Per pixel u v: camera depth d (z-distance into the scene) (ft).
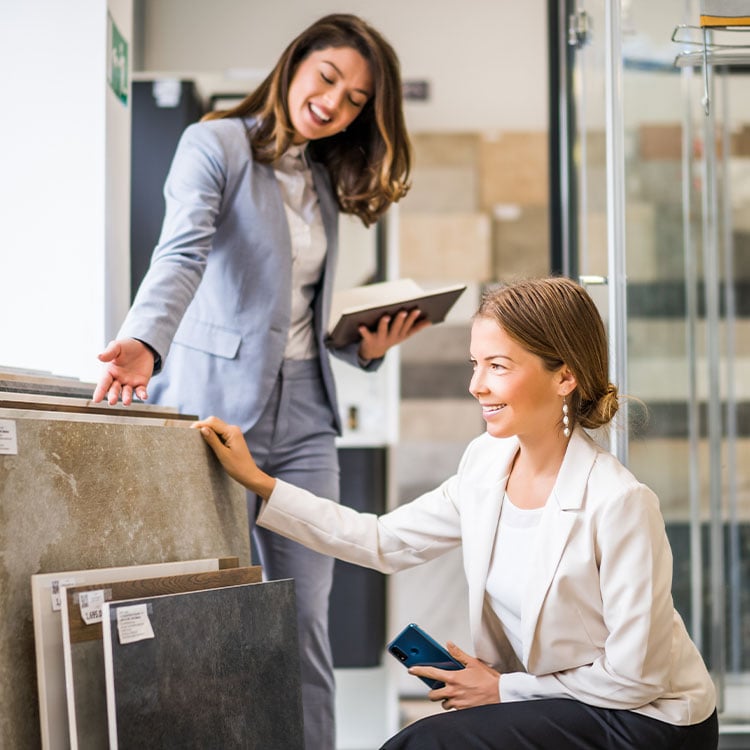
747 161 13.82
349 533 6.70
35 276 8.75
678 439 9.88
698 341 11.57
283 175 8.14
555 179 12.39
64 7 8.79
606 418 6.02
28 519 4.84
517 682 5.91
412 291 9.11
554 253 12.36
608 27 7.95
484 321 5.92
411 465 15.34
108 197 8.85
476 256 15.67
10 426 4.81
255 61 16.03
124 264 9.48
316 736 8.34
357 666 13.93
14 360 8.74
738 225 13.85
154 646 4.87
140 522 5.70
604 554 5.66
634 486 5.74
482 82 16.08
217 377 7.75
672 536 10.12
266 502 6.72
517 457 6.26
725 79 13.60
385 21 16.11
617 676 5.61
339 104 7.91
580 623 5.80
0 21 8.82
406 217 15.69
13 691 4.66
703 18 7.95
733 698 11.71
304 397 8.25
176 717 4.91
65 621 4.68
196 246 7.31
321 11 16.06
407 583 14.85
